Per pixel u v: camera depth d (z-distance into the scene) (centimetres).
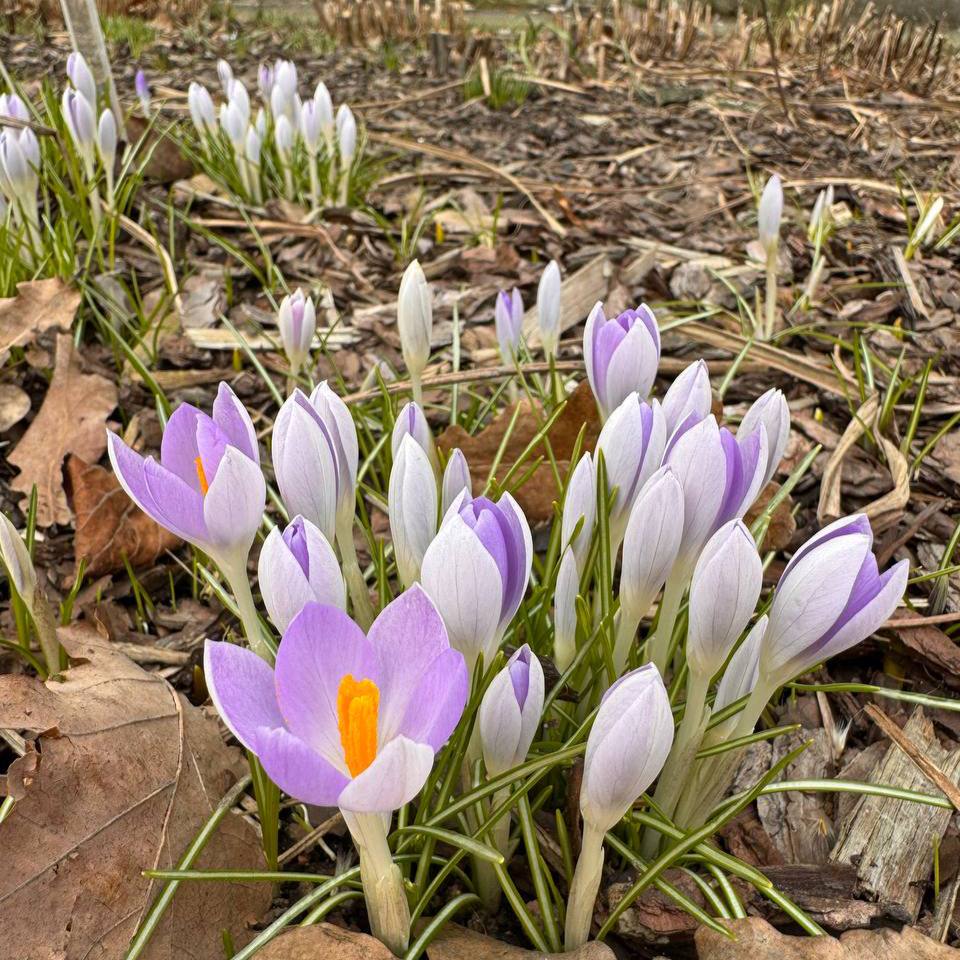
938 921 23
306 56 144
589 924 20
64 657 27
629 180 79
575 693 25
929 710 29
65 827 21
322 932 19
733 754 21
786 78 125
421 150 75
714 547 18
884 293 56
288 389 46
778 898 20
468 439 35
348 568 24
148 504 18
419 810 20
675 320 49
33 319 45
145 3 184
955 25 158
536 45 148
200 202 65
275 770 13
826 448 41
